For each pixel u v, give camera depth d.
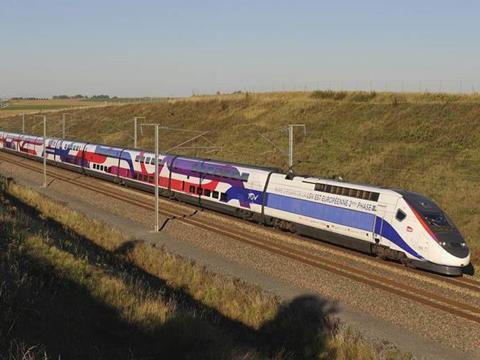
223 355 12.50
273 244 28.52
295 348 16.02
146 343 12.52
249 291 20.56
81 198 44.25
